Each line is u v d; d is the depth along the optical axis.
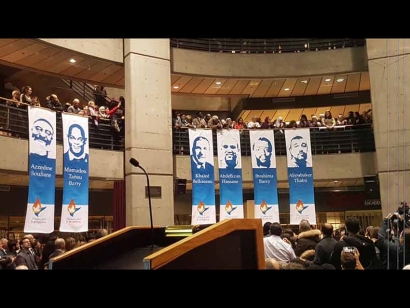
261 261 1.37
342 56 14.33
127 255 1.96
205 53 13.87
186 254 1.25
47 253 6.25
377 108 12.54
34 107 9.20
